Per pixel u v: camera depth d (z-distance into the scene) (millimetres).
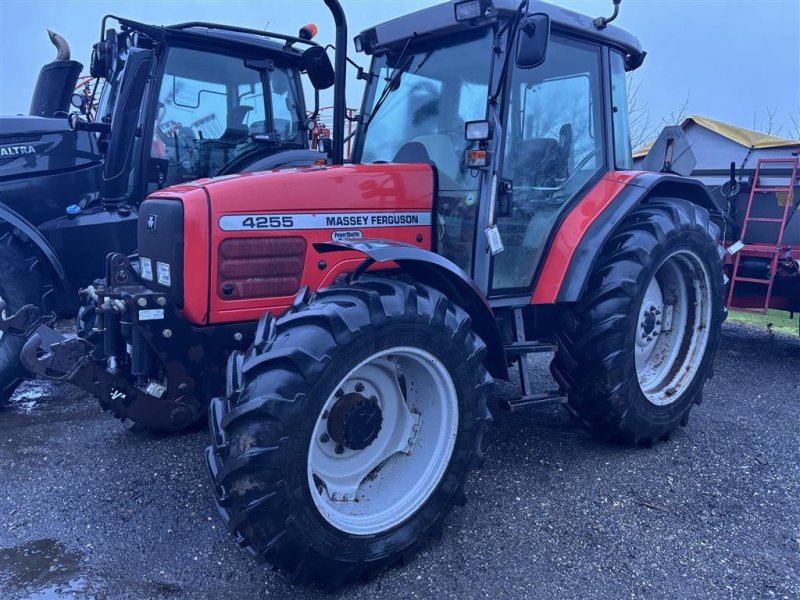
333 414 2240
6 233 4441
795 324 7152
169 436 3502
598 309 3086
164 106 5055
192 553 2412
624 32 3521
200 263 2559
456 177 2965
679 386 3502
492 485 2916
